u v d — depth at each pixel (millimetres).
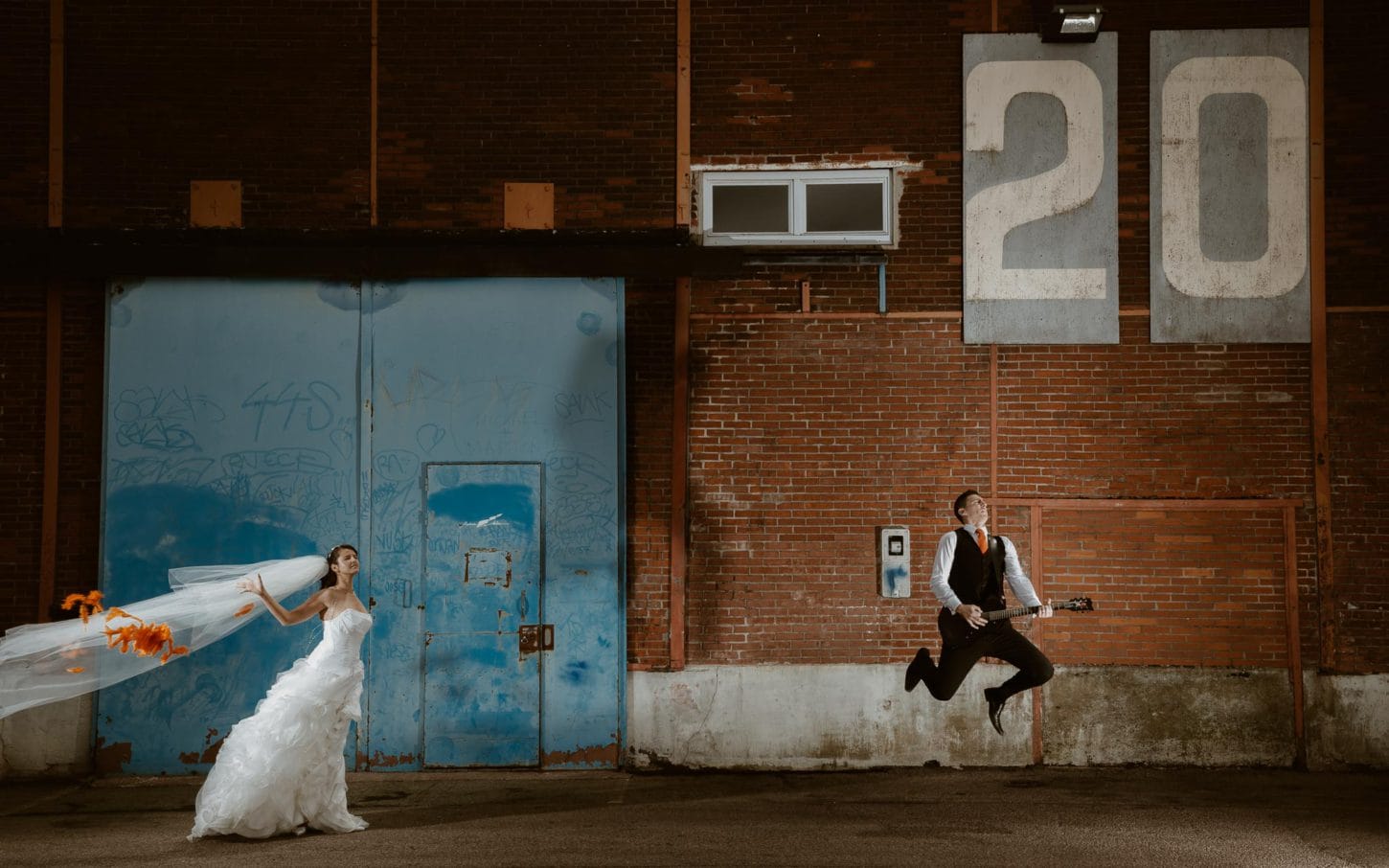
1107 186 9016
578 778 8562
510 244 9070
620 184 9133
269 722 6801
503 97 9141
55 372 8891
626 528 8922
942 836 6777
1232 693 8773
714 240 9188
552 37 9172
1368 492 8828
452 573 8859
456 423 8938
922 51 9148
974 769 8758
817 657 8906
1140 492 8938
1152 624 8859
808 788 8211
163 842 6695
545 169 9133
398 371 8953
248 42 9094
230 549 8828
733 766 8797
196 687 8742
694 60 9188
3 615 8789
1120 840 6691
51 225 8945
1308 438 8891
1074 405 9000
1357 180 8930
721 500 9000
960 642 7598
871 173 9180
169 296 8938
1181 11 9039
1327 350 8898
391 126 9102
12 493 8859
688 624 8914
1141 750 8781
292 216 9047
